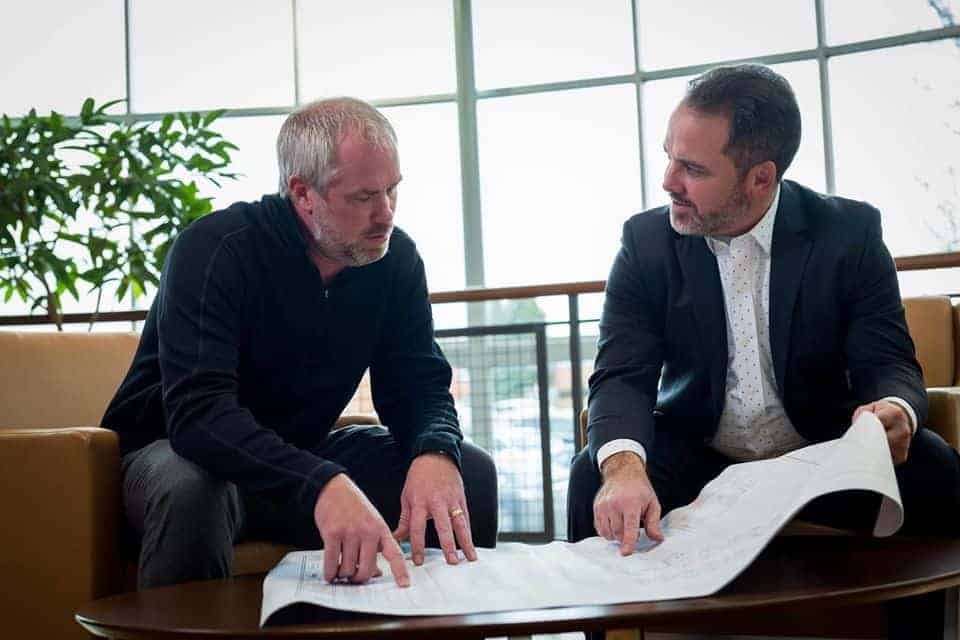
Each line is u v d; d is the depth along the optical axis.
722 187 1.70
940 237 4.78
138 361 1.87
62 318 3.50
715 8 5.04
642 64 5.14
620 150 5.16
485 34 5.30
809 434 1.86
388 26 5.40
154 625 1.08
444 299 3.21
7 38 5.49
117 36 5.49
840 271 1.78
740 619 1.85
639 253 1.88
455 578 1.23
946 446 1.58
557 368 4.79
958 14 4.70
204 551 1.54
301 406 1.84
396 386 1.88
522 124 5.27
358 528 1.25
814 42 4.91
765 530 1.18
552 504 3.55
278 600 1.10
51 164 3.99
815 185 4.92
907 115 4.80
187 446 1.53
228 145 4.23
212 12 5.48
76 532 1.68
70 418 2.13
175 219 4.09
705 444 1.92
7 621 1.69
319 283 1.77
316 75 5.45
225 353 1.63
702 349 1.83
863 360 1.75
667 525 1.38
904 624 1.43
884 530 1.24
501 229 5.29
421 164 5.37
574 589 1.13
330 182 1.62
